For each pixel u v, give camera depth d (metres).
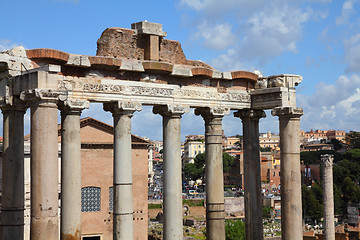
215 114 39.91
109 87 35.09
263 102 41.34
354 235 105.38
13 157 32.94
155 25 37.50
